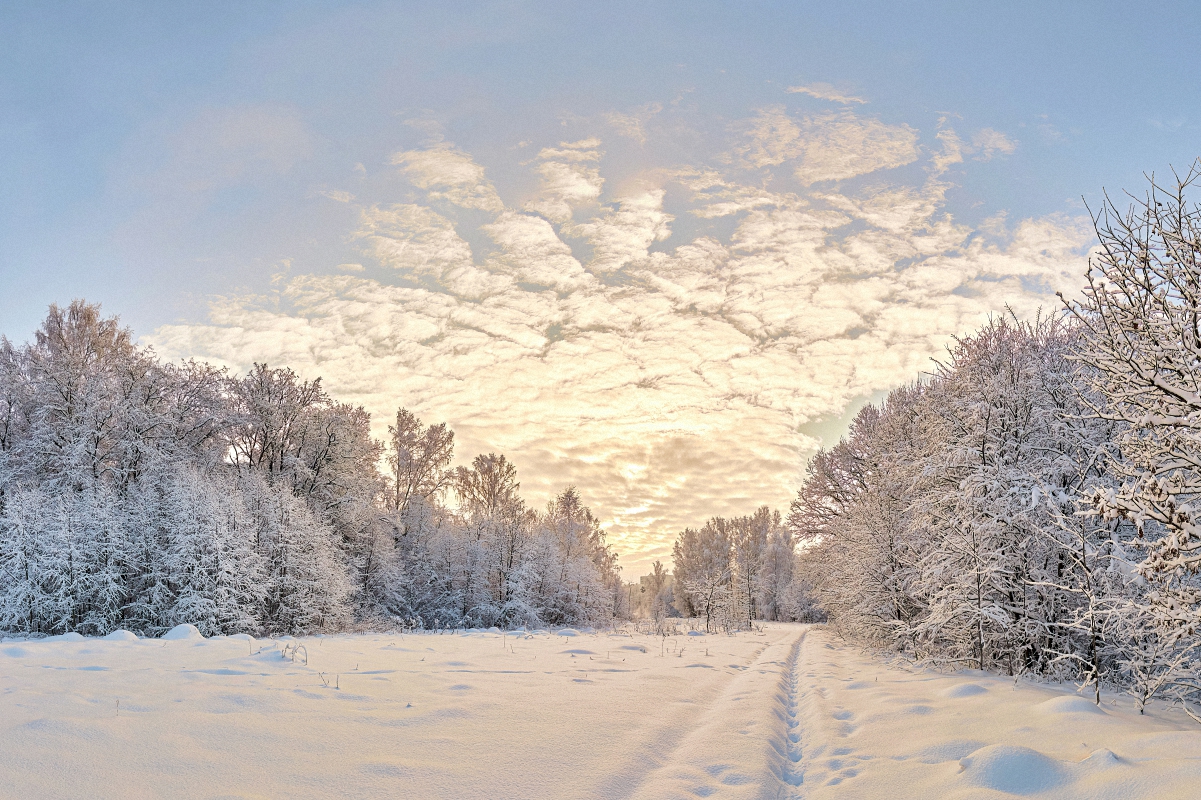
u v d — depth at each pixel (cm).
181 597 2027
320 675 893
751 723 694
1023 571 1116
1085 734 605
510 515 4456
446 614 3678
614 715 710
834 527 2186
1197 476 610
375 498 3706
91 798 409
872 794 480
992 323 1366
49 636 1784
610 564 6119
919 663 1255
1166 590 629
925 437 1483
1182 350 585
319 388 3247
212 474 2736
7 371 2575
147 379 2722
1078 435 1095
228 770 474
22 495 2030
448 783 467
